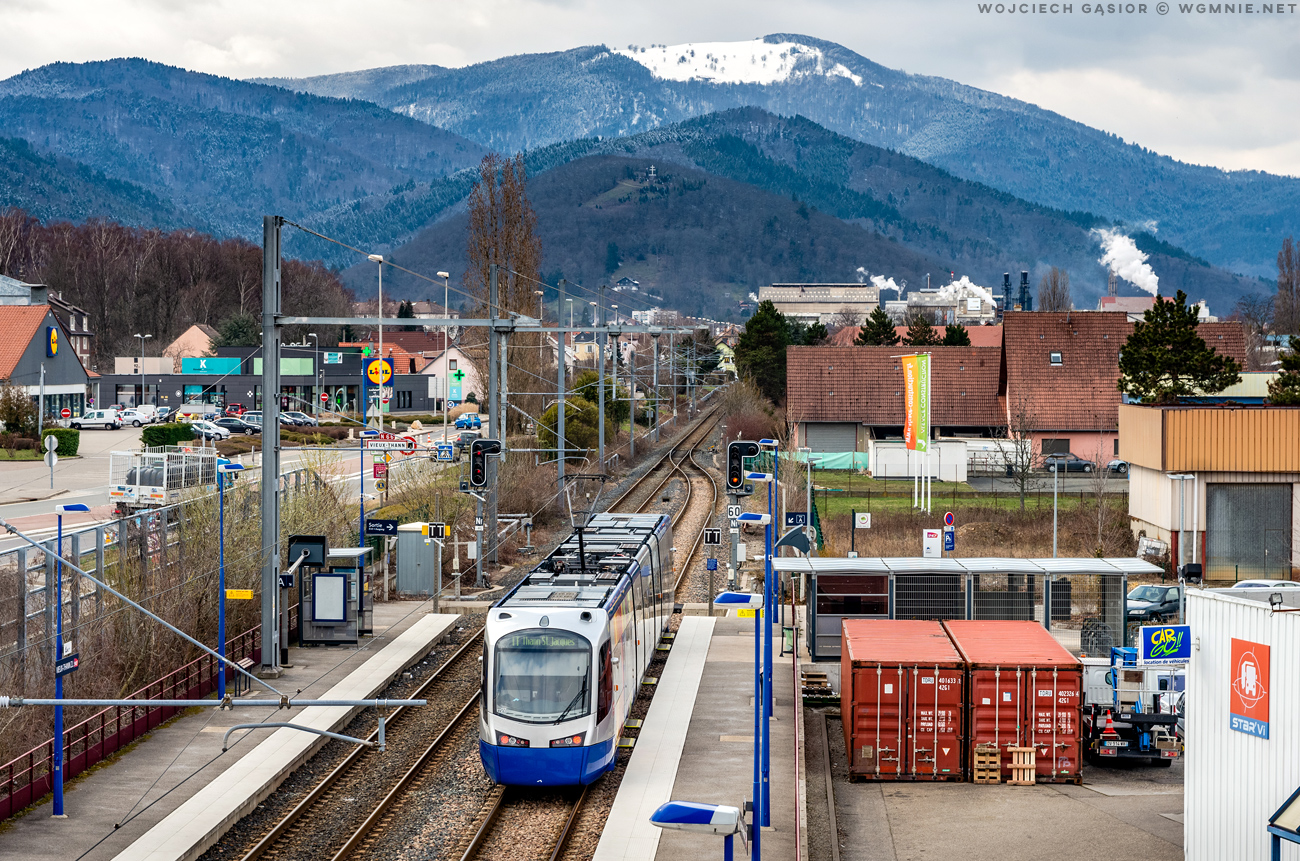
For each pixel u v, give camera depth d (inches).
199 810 1806.1
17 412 7096.5
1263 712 1486.2
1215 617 1576.0
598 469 6284.5
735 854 1685.5
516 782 1911.9
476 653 2994.6
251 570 2950.3
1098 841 1713.8
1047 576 2770.7
